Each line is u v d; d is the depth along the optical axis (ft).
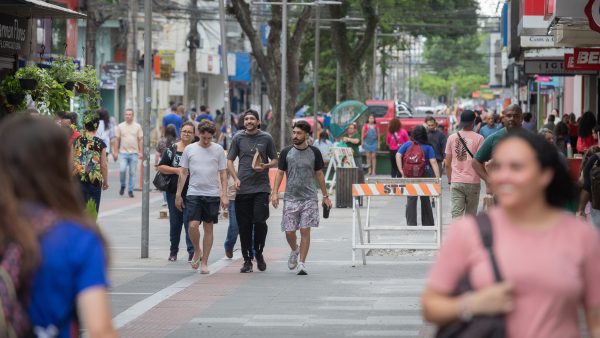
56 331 33.04
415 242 136.36
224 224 167.32
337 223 168.55
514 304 33.83
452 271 34.76
